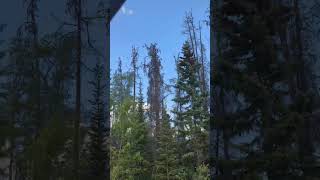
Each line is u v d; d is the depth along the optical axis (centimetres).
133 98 4559
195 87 4144
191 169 3888
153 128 4609
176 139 4081
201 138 3912
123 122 3991
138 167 3900
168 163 4000
